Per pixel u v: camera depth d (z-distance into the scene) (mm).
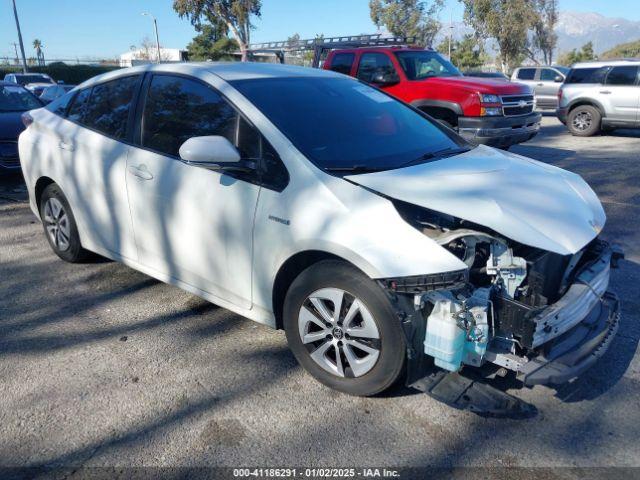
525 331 2629
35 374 3293
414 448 2686
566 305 2752
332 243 2820
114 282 4617
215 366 3387
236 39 36844
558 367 2703
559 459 2617
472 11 39875
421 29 35219
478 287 2844
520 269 2734
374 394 2975
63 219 4832
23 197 7512
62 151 4527
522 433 2795
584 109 13492
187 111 3707
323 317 3033
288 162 3135
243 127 3379
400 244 2701
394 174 3076
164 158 3717
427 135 3938
